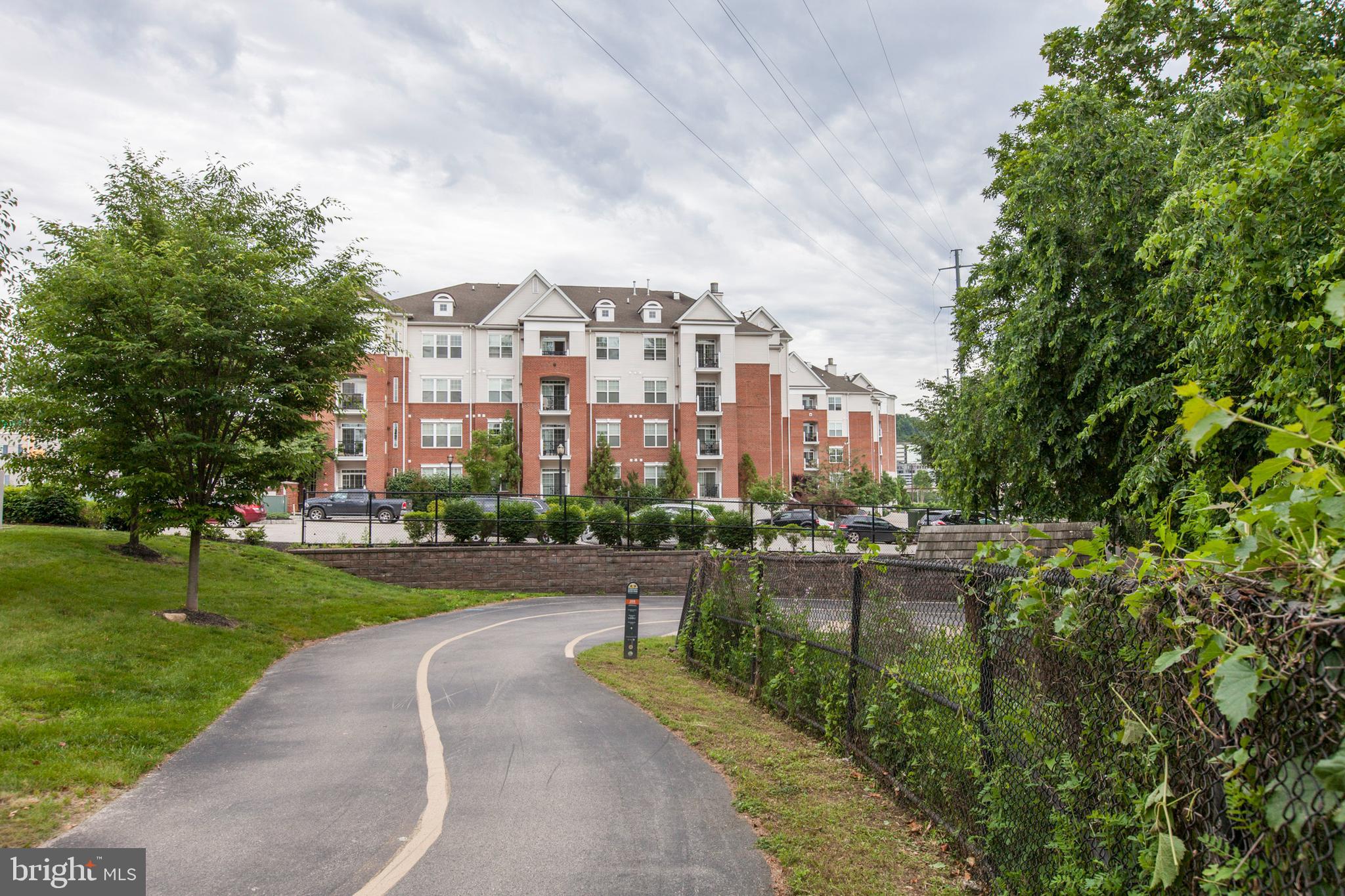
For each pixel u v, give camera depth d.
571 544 26.08
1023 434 14.56
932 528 11.62
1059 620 3.24
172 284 11.65
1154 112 14.70
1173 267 8.75
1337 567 1.92
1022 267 14.44
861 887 4.30
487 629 15.71
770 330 60.09
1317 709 1.91
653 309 55.53
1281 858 2.06
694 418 53.94
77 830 5.09
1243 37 10.52
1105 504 11.44
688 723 7.83
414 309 52.91
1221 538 2.29
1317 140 5.32
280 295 12.56
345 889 4.30
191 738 7.43
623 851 4.81
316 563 21.72
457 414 51.78
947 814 5.00
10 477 24.11
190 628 11.87
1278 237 5.76
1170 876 2.46
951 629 5.04
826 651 7.22
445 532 25.25
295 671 10.89
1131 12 15.48
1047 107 14.38
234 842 4.95
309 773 6.36
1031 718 3.94
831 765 6.50
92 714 7.56
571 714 8.35
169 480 12.12
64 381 11.70
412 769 6.48
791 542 29.41
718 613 10.31
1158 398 10.66
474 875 4.48
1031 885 3.88
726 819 5.36
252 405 12.41
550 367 52.31
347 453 48.94
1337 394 4.33
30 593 11.67
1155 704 2.80
